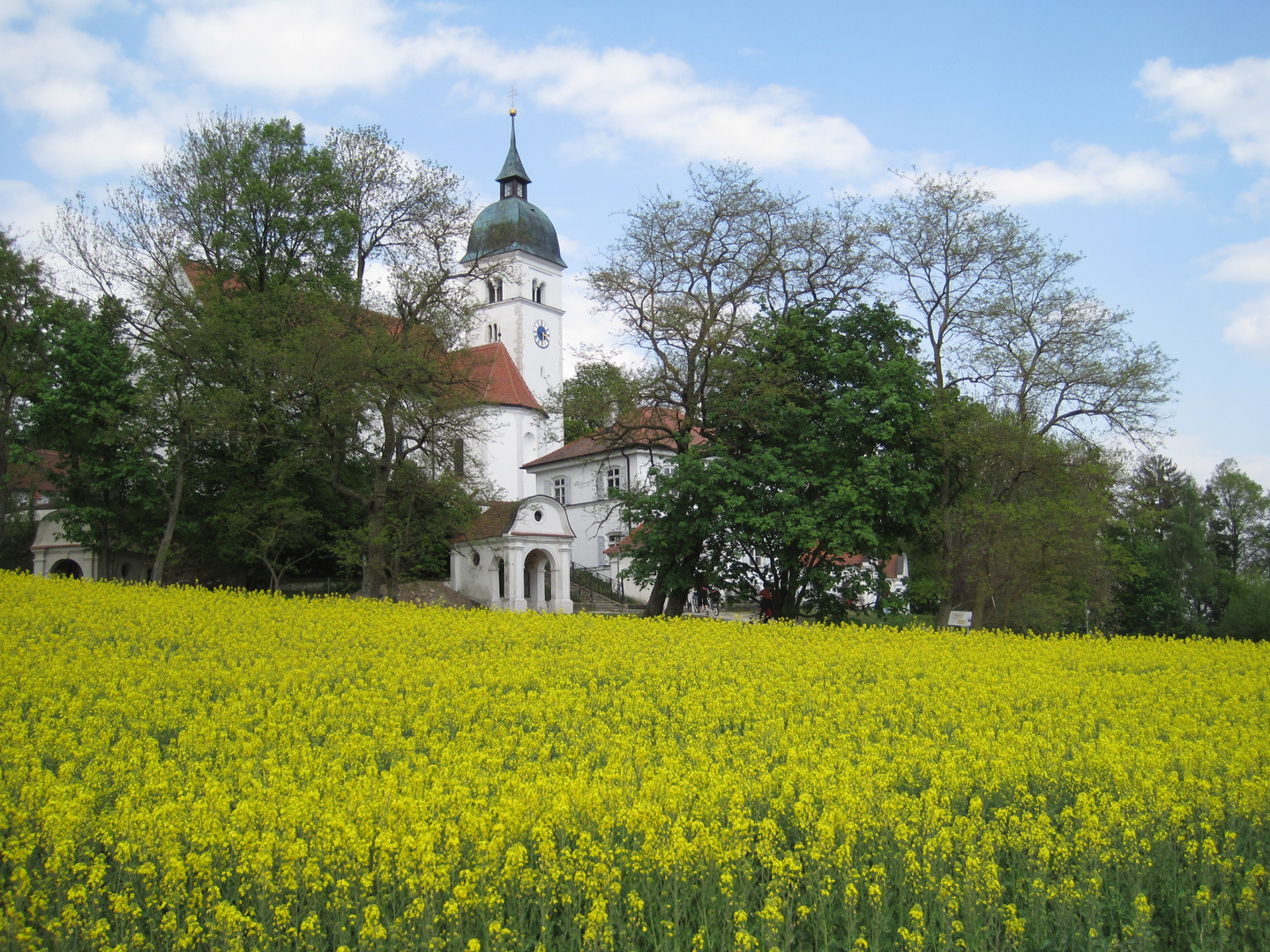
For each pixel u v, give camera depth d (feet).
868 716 38.50
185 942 19.07
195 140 132.87
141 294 127.95
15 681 41.78
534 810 23.91
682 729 36.60
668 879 21.47
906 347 105.19
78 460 131.95
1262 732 35.35
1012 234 104.32
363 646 60.03
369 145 136.56
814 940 20.33
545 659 54.19
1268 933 20.68
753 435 102.53
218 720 35.99
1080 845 22.88
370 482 143.33
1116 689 46.93
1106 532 124.57
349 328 117.60
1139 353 103.09
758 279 103.14
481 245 261.44
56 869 20.70
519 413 210.59
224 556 131.54
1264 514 268.62
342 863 21.29
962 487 105.91
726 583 104.53
